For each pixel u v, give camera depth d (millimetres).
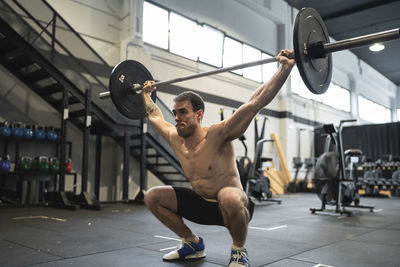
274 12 10133
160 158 7094
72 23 6043
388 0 9805
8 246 2252
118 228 3072
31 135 5160
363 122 14625
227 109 8633
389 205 6281
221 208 1555
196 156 1666
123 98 2193
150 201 1823
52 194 5020
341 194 4789
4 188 5078
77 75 5059
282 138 10398
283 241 2523
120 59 6383
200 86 8016
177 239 2523
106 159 6398
